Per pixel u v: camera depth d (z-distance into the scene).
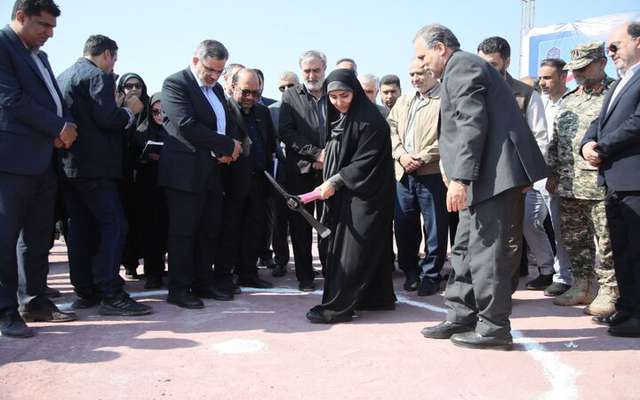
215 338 4.04
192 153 4.92
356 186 4.48
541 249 5.75
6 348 3.78
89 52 4.73
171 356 3.64
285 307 5.01
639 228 4.11
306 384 3.20
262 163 5.82
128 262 6.35
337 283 4.50
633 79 4.20
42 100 4.16
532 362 3.55
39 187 4.35
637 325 4.05
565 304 5.07
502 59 5.28
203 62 4.94
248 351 3.76
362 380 3.26
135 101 5.15
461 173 3.49
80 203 4.92
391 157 4.70
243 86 5.54
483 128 3.52
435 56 3.85
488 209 3.62
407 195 5.75
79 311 4.83
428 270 5.61
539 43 11.75
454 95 3.64
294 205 4.60
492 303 3.71
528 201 5.68
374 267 4.58
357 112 4.58
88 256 4.97
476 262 3.72
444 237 5.55
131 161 5.81
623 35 4.25
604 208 4.63
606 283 4.65
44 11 4.05
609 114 4.30
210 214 5.23
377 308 4.93
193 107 4.97
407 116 5.86
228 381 3.23
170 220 5.04
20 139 4.04
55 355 3.64
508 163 3.53
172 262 5.04
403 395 3.05
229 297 5.29
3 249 4.00
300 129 5.79
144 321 4.49
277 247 6.56
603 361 3.56
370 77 7.10
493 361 3.57
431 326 4.31
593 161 4.29
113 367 3.44
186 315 4.69
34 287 4.43
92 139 4.62
